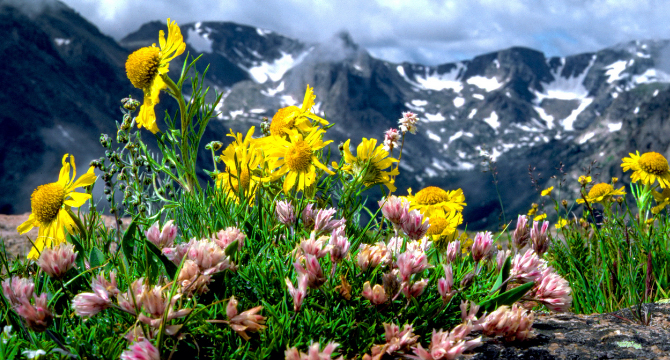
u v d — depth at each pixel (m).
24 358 0.29
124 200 0.43
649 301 0.44
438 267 0.37
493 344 0.34
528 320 0.34
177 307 0.31
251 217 0.43
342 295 0.33
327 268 0.35
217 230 0.41
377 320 0.33
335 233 0.35
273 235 0.41
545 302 0.35
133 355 0.26
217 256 0.31
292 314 0.32
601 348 0.34
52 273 0.31
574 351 0.33
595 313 0.44
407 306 0.33
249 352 0.30
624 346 0.34
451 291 0.33
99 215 0.43
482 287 0.37
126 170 0.44
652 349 0.34
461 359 0.33
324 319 0.32
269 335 0.30
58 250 0.32
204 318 0.31
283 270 0.34
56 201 0.38
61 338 0.31
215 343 0.31
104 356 0.29
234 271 0.34
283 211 0.40
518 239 0.40
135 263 0.37
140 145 0.45
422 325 0.33
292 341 0.30
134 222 0.35
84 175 0.40
